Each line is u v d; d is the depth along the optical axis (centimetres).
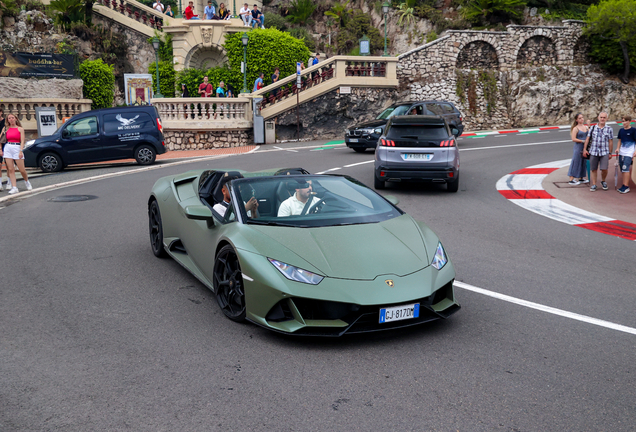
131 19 3094
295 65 2900
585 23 2916
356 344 374
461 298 480
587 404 295
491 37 2803
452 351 364
